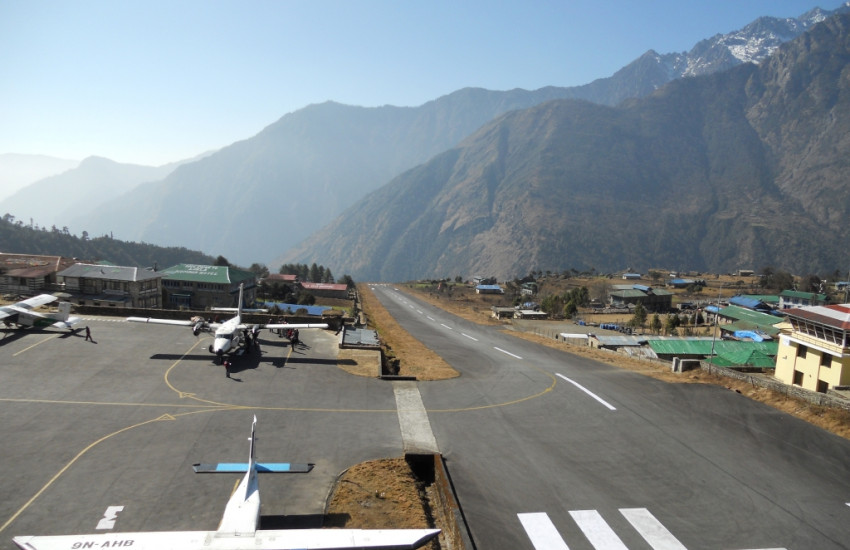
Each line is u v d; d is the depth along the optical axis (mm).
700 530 20016
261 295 119625
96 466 22672
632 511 21219
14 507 19422
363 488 22344
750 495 22672
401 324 91125
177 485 21547
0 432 25203
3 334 40156
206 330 40750
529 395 36312
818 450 27312
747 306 124812
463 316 113250
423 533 17172
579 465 25234
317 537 16547
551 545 18812
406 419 30297
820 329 43375
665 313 132125
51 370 33594
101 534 16359
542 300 146125
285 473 23031
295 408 30516
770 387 36781
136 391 31234
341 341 45906
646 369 46781
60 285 67250
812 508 21766
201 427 27109
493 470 24453
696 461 25859
